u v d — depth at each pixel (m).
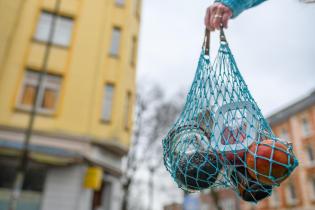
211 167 1.45
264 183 1.37
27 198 10.00
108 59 13.02
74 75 12.09
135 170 18.83
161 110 20.41
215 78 1.75
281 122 26.97
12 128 10.40
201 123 1.59
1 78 11.01
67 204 10.23
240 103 1.52
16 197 8.53
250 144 1.39
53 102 11.61
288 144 1.42
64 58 12.20
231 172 1.45
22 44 11.71
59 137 10.92
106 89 12.70
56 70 11.90
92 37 12.95
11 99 10.91
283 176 1.34
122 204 17.91
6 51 11.34
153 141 20.09
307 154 23.84
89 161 11.12
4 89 10.93
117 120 12.40
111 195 12.30
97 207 11.87
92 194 11.59
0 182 9.80
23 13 12.11
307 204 22.88
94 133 11.70
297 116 25.28
